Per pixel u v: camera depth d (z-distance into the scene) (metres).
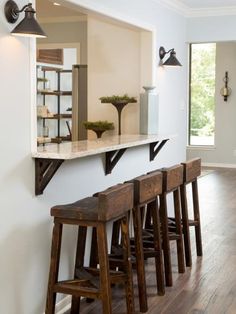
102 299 2.88
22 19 2.89
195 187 4.65
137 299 3.65
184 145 6.58
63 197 3.45
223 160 11.20
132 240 3.97
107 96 5.54
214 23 6.25
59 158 2.96
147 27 5.11
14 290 2.98
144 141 4.20
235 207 6.89
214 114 11.20
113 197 2.90
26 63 2.97
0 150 2.79
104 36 5.51
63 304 3.49
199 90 11.33
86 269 3.38
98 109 5.62
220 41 6.27
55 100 8.58
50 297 3.03
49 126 8.48
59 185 3.38
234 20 6.16
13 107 2.87
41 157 3.01
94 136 5.81
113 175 4.26
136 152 4.78
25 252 3.05
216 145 11.22
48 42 7.16
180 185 4.27
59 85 8.55
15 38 2.86
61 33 7.08
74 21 7.00
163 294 3.73
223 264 4.44
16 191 2.94
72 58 9.42
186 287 3.88
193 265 4.42
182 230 4.38
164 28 5.60
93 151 3.24
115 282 3.09
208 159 11.32
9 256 2.92
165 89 5.75
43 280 3.25
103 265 2.86
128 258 3.15
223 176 9.81
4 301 2.90
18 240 2.98
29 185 3.04
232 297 3.68
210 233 5.48
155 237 3.70
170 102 5.96
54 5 6.12
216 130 11.20
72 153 3.00
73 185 3.58
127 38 5.39
